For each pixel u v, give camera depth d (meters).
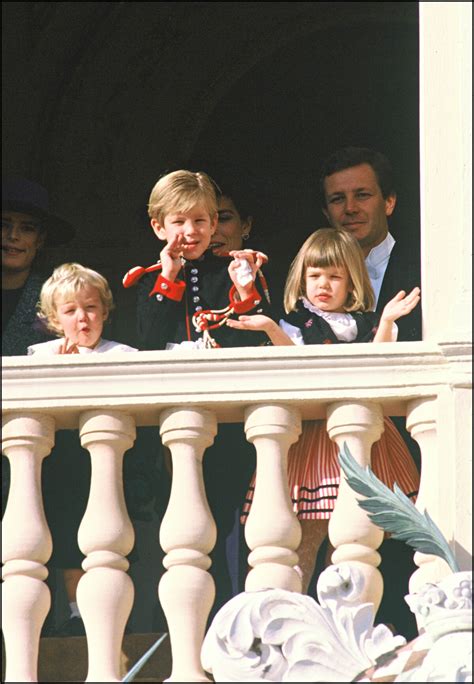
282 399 19.31
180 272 23.20
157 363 19.50
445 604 18.02
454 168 19.92
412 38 37.16
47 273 32.22
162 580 19.08
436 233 19.81
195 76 37.22
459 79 20.12
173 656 18.81
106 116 37.12
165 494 22.55
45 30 37.16
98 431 19.48
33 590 19.16
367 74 37.06
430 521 18.36
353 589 18.64
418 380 19.25
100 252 36.28
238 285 22.58
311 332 22.34
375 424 19.38
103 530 19.17
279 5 37.28
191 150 37.06
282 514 19.05
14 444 19.58
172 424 19.41
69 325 22.75
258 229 34.41
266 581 18.88
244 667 18.28
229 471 21.94
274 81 37.12
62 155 36.97
